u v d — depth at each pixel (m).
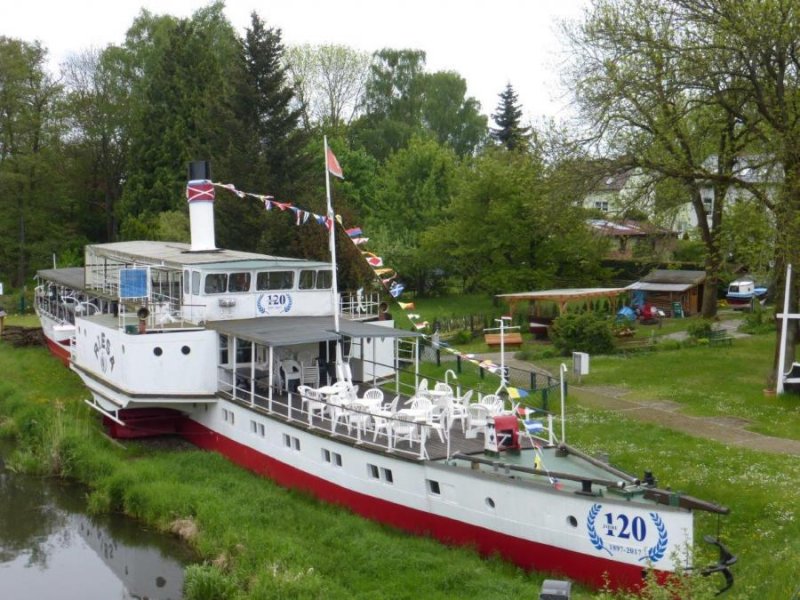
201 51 65.19
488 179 49.81
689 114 32.59
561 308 40.50
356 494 19.47
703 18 29.02
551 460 17.47
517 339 40.00
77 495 23.00
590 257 48.62
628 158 31.95
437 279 62.72
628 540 14.52
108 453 24.80
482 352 38.69
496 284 48.56
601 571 14.90
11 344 42.00
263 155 46.91
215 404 24.72
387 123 84.56
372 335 22.20
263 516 19.25
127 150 70.19
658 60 29.67
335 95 82.88
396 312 53.41
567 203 33.22
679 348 37.44
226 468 23.38
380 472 18.75
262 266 26.52
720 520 17.20
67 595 17.56
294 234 41.97
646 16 30.30
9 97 65.12
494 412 19.23
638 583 14.41
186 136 62.41
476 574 15.48
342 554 16.89
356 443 19.16
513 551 16.25
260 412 22.41
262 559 16.83
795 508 17.25
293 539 17.75
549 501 15.51
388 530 18.52
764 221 28.20
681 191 32.19
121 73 72.69
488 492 16.47
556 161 34.19
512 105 86.88
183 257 27.52
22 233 64.25
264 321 25.66
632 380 30.95
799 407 26.09
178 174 61.59
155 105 64.69
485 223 49.91
